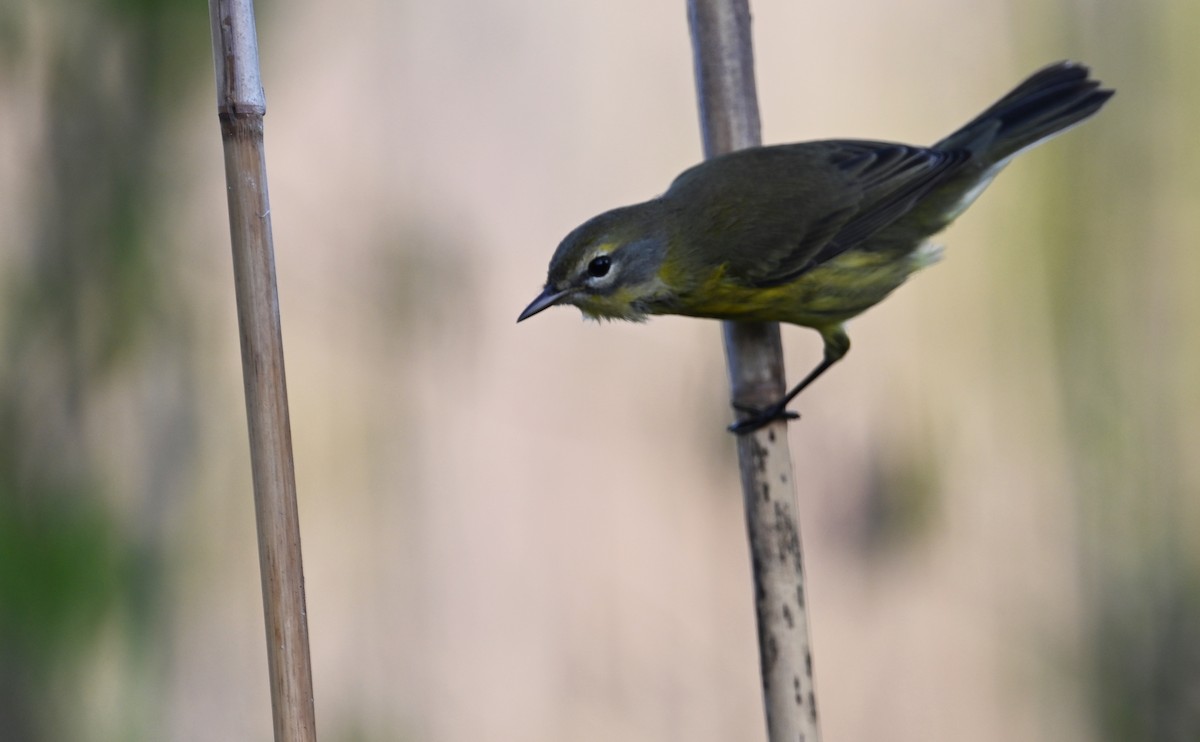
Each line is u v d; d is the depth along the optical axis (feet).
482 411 40.60
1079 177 43.42
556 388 42.22
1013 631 41.37
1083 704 40.86
